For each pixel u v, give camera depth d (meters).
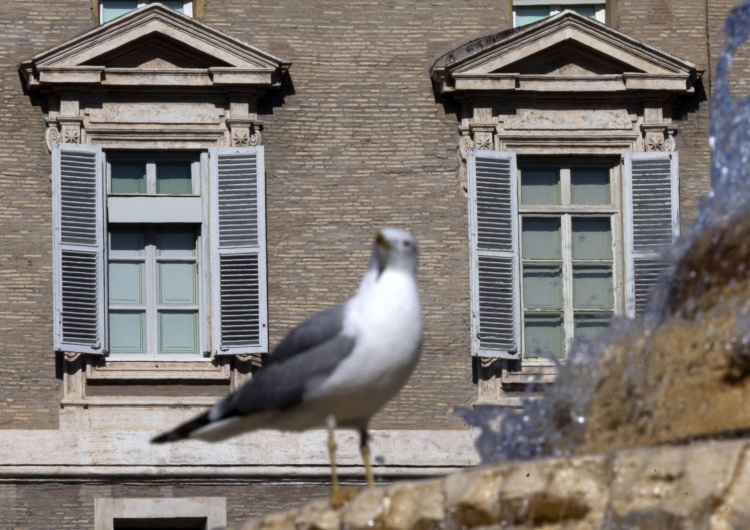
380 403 11.16
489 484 10.33
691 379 10.67
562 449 11.80
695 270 11.20
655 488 9.98
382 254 11.08
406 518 10.49
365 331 10.95
